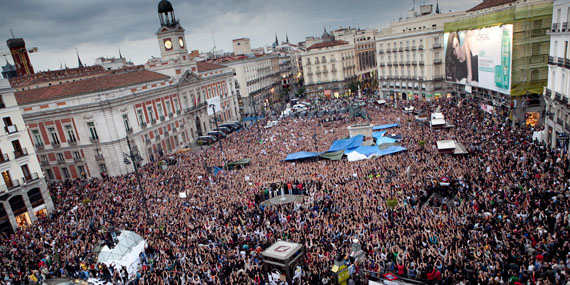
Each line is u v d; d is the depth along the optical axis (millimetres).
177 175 46125
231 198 36469
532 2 58781
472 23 64062
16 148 43531
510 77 52156
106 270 25766
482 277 18891
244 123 89625
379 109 73750
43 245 31547
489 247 21266
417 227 25656
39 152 61344
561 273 17625
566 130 35500
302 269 22859
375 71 139750
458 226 24594
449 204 29406
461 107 63906
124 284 24391
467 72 67875
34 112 58812
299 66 170500
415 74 89375
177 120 74688
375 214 28156
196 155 56781
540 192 26438
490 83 58781
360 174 37750
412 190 31781
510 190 27859
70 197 45688
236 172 44938
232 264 24266
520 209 24797
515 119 52062
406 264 21547
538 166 31109
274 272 22609
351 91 118375
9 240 35000
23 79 97438
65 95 57750
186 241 28578
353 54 123125
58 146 59969
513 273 18859
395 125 55594
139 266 26516
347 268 20906
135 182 45469
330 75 117000
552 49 39594
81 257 28641
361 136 49844
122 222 33906
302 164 44719
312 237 26359
